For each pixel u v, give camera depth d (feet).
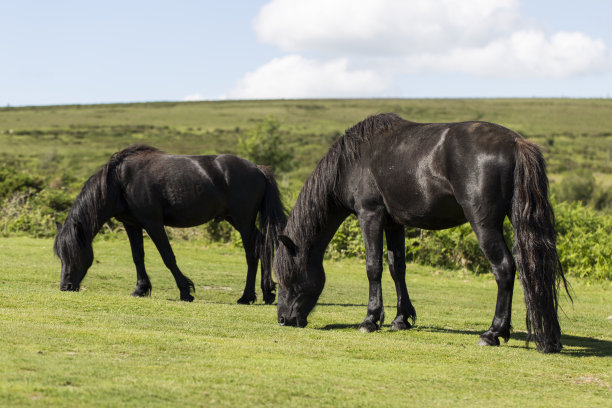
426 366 17.76
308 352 18.54
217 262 48.08
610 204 117.60
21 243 49.80
